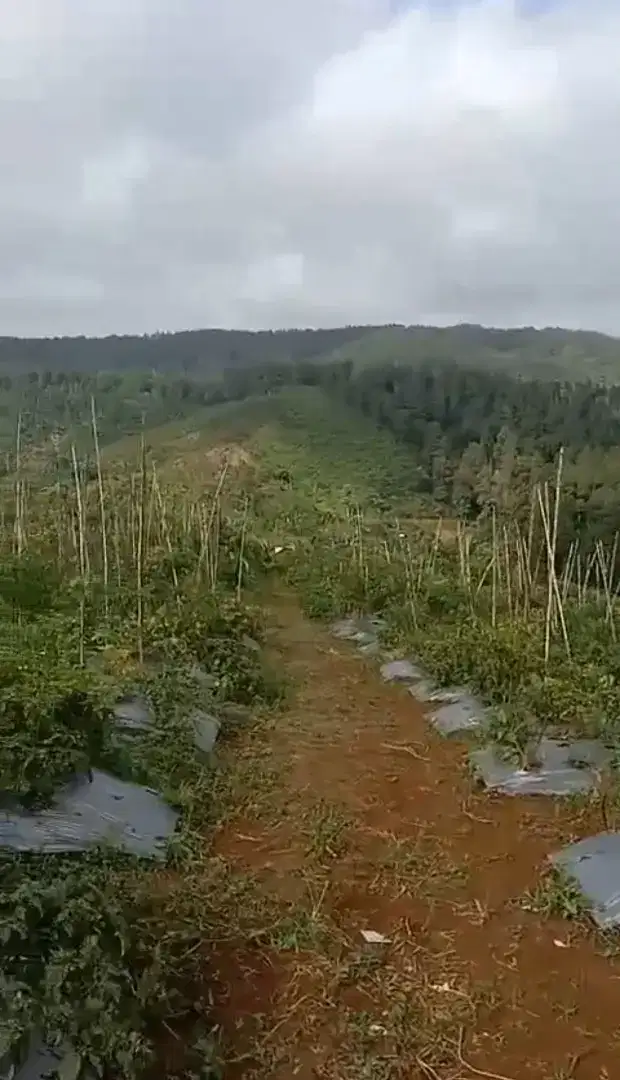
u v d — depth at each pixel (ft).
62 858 15.98
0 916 12.73
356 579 49.06
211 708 26.43
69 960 12.05
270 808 20.88
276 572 58.90
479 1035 13.09
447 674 31.07
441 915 16.39
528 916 16.39
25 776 17.15
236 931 15.33
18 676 21.01
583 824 20.31
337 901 16.66
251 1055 12.39
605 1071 12.46
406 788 22.57
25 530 51.08
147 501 50.83
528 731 23.58
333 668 35.35
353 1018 13.33
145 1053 11.17
